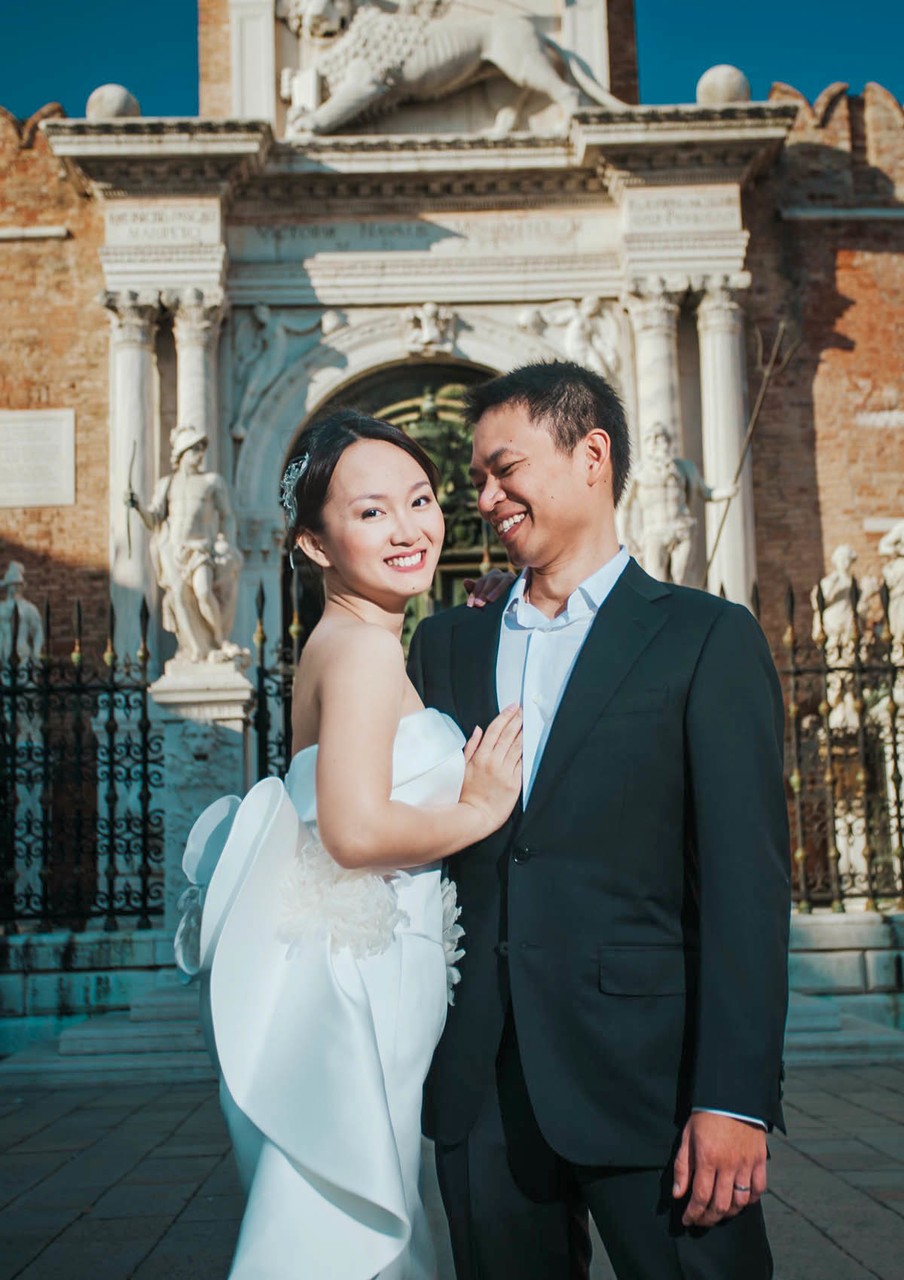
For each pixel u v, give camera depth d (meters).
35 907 14.09
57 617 16.27
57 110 17.36
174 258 15.83
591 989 2.40
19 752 10.84
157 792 14.66
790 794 14.57
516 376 2.71
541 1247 2.45
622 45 18.16
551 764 2.50
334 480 2.46
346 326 16.45
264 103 16.83
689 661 2.49
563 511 2.65
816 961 10.57
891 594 13.88
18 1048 10.22
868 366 17.14
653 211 16.28
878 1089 8.02
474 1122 2.48
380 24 16.62
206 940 2.21
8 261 16.98
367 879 2.24
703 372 16.31
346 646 2.29
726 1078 2.20
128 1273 4.66
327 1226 2.04
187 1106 8.00
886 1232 4.93
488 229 16.67
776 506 16.80
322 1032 2.13
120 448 15.70
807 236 17.38
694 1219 2.20
